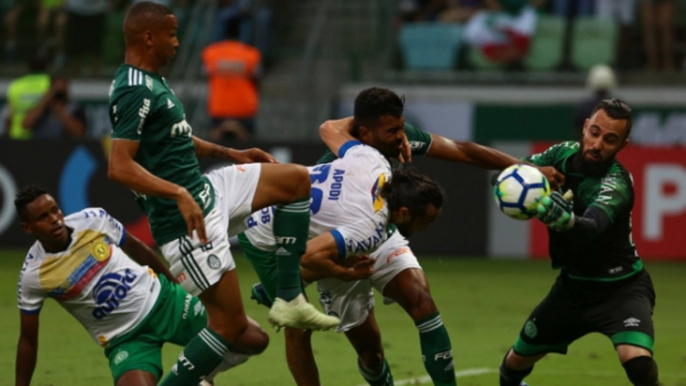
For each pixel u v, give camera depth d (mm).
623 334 19719
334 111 65500
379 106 20719
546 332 20969
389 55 67750
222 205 19297
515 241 53812
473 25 66438
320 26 66188
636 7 66500
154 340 20547
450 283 45719
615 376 26828
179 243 18828
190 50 66875
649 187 51969
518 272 49219
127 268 20562
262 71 67062
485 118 64188
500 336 33344
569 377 26672
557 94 63531
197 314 20844
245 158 21922
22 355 20438
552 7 66812
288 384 25625
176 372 18953
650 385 19312
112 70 68688
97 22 70188
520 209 18688
